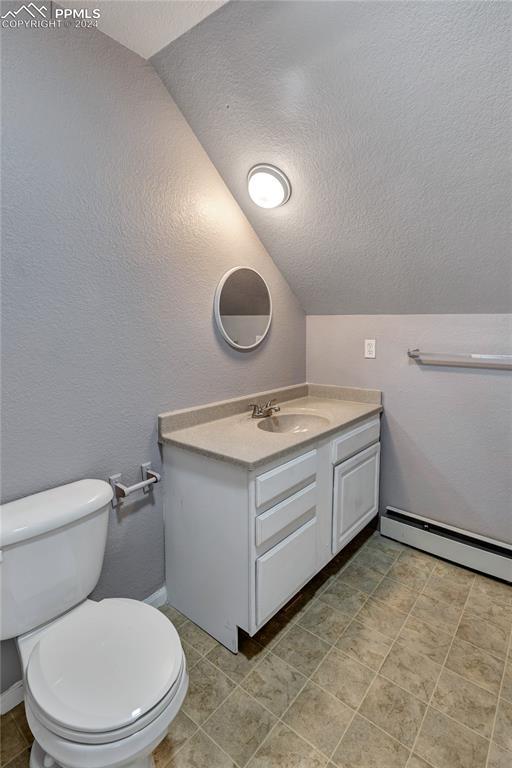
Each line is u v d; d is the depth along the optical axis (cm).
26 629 120
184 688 105
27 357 129
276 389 233
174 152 166
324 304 238
